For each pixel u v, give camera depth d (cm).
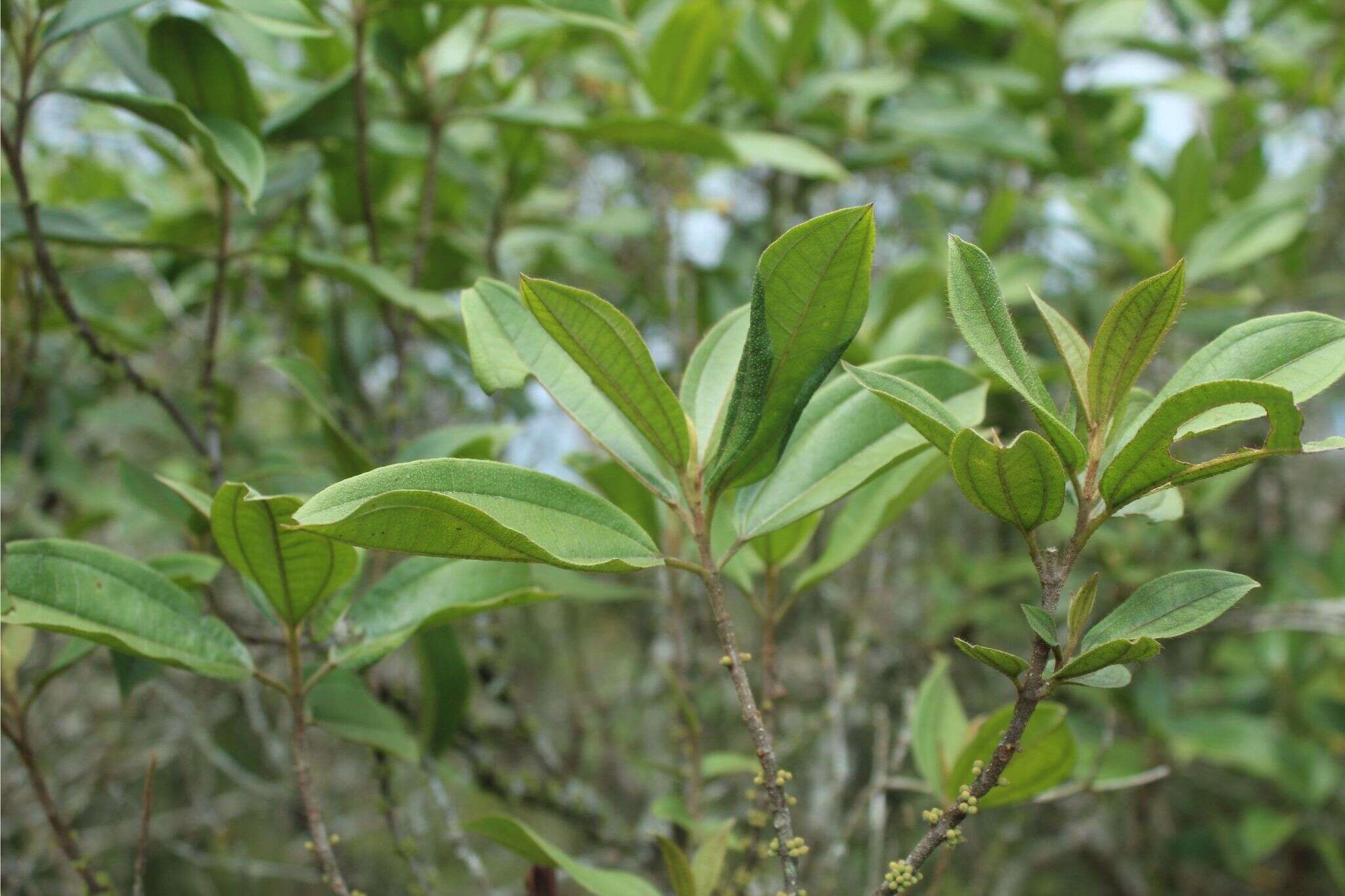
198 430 92
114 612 55
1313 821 123
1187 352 123
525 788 84
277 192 74
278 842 151
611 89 120
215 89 66
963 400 56
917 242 132
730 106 114
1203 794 145
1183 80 117
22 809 106
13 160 64
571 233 105
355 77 73
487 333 54
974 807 50
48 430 93
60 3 63
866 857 101
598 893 55
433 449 65
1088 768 106
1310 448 46
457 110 89
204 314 103
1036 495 48
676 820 67
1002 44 126
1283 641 123
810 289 50
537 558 48
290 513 52
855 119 115
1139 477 48
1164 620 49
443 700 69
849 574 112
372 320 105
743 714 51
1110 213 104
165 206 94
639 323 118
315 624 57
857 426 55
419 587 58
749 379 50
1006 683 126
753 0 106
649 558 51
